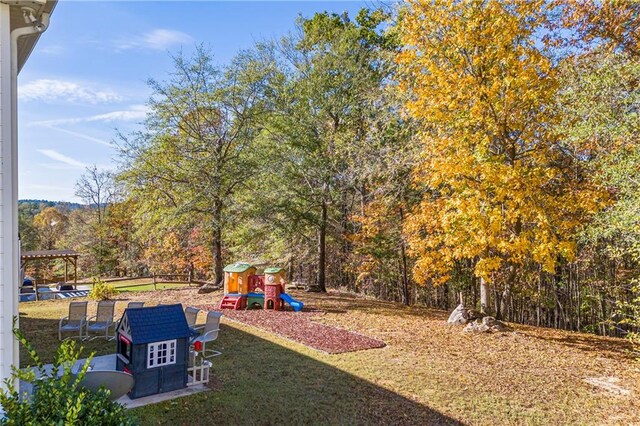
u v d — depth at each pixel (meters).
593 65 9.55
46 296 17.70
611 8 9.48
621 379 7.96
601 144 9.11
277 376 7.48
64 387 3.55
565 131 9.25
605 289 14.81
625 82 8.12
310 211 18.33
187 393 6.48
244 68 17.48
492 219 9.70
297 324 11.65
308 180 18.45
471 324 11.55
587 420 6.21
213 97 16.95
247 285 14.23
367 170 16.06
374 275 20.89
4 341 4.04
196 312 9.29
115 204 31.92
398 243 16.67
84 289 20.70
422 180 12.30
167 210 17.06
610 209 8.70
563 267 16.28
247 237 18.47
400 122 16.52
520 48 9.85
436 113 10.70
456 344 10.09
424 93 10.90
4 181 4.14
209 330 8.70
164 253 26.28
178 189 17.05
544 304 16.50
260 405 6.22
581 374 8.20
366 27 22.28
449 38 10.54
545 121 10.21
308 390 6.89
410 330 11.42
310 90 18.09
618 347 10.32
